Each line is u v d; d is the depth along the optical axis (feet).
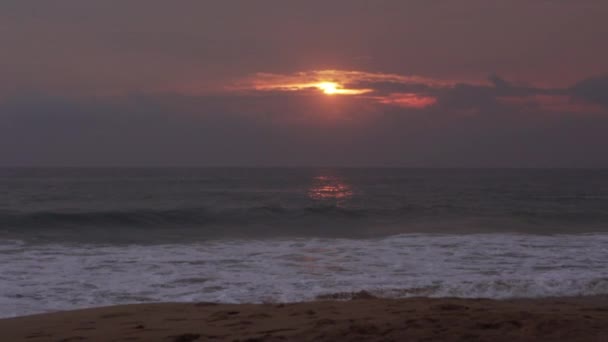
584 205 121.39
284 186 217.15
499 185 230.89
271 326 22.33
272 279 39.65
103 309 27.43
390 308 26.37
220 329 22.06
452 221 88.12
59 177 307.99
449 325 20.26
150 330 22.26
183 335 20.67
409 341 18.35
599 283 37.24
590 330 19.54
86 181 246.27
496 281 37.65
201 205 113.39
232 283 38.27
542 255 50.57
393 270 43.19
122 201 125.49
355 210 98.48
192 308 27.66
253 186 213.46
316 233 73.67
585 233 72.38
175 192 162.61
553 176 395.34
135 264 45.93
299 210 97.71
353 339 18.75
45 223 78.84
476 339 18.51
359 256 50.14
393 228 79.51
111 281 38.91
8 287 36.52
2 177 306.55
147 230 76.89
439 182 265.34
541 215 97.76
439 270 43.14
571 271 42.73
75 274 41.37
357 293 34.50
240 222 86.53
